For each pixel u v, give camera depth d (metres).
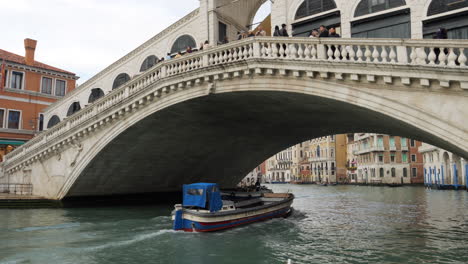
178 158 22.02
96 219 15.72
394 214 18.36
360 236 12.27
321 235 12.47
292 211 20.08
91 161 18.23
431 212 18.98
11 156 23.02
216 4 17.00
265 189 24.58
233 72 12.84
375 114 11.05
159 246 10.67
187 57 14.17
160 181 23.56
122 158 19.28
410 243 11.12
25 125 27.19
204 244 10.98
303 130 20.64
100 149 17.69
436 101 9.38
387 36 12.69
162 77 14.77
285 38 11.73
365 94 10.41
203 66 13.55
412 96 9.71
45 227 13.53
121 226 13.91
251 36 13.65
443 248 10.42
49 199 19.77
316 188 54.50
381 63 9.88
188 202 13.91
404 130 13.67
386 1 12.80
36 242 10.97
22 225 13.97
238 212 13.98
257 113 16.56
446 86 9.10
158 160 21.22
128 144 18.20
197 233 12.59
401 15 12.48
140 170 21.23
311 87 11.39
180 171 23.83
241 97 13.77
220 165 26.03
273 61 11.80
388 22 12.70
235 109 15.88
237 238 11.90
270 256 9.60
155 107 15.51
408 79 9.57
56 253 9.67
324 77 11.01
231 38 17.91
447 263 8.89
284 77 11.91
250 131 20.78
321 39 11.05
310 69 11.15
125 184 21.66
